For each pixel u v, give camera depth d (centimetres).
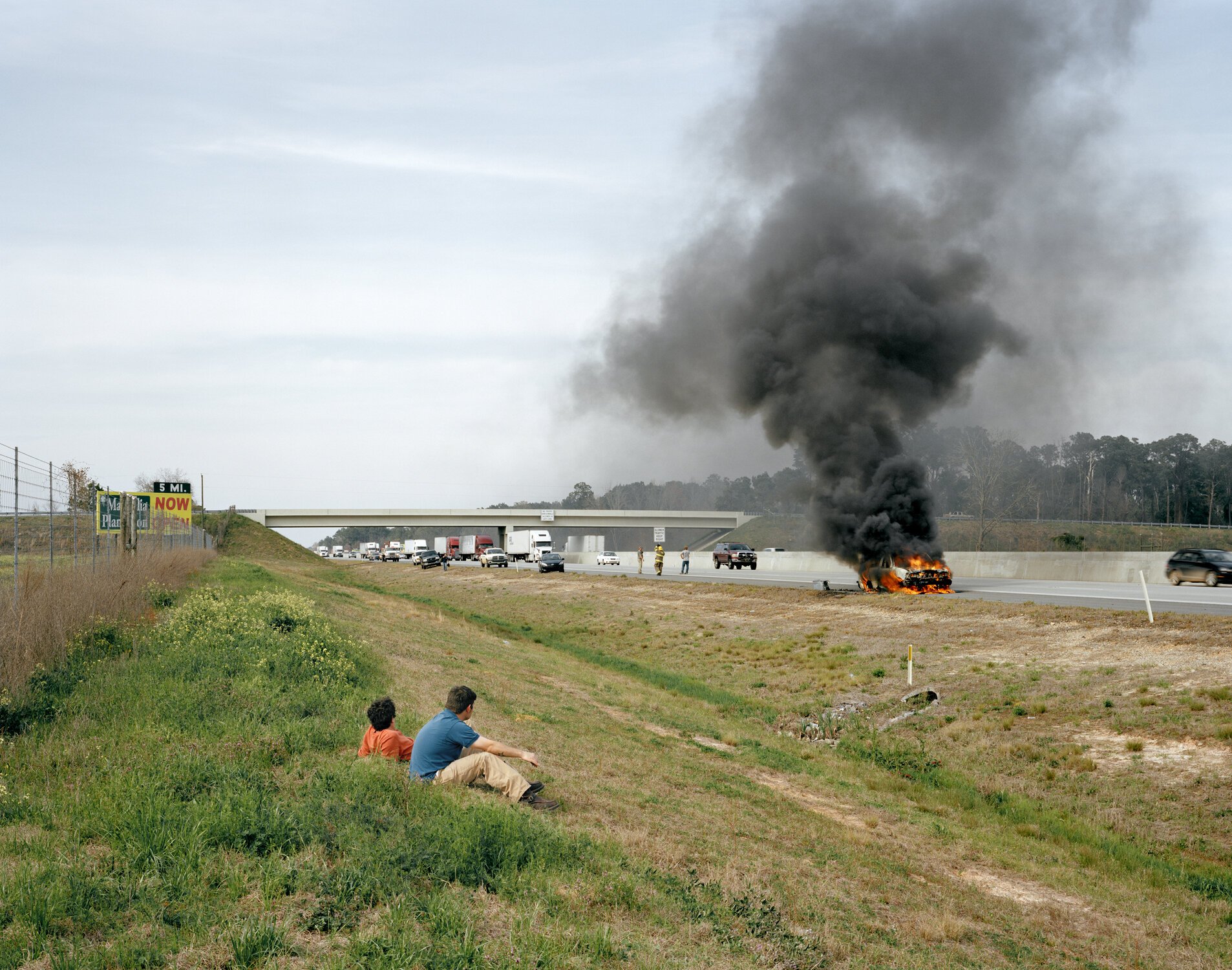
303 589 3284
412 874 605
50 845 596
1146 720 1702
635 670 3103
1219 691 1716
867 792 1538
